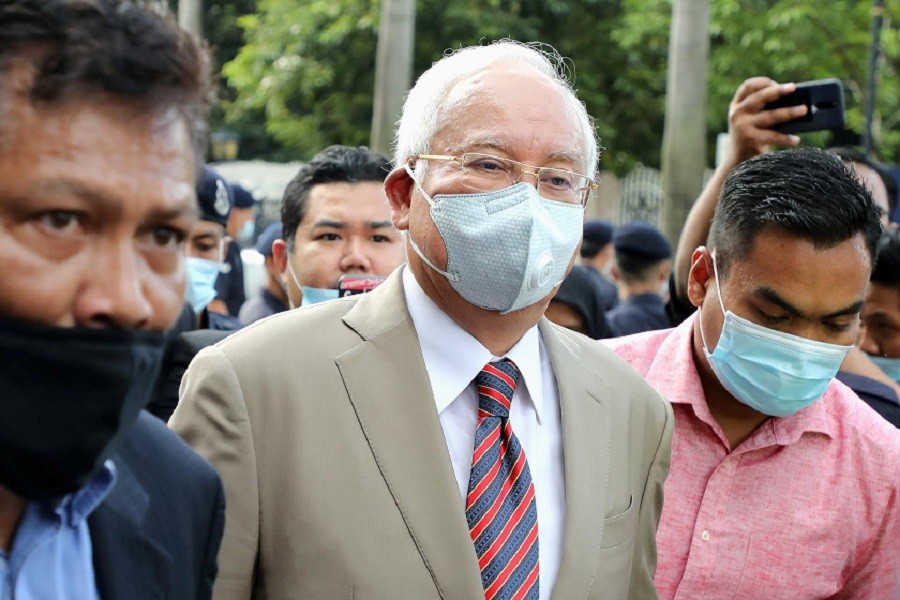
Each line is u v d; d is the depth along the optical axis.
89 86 1.23
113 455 1.50
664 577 2.65
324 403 2.03
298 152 22.22
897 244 3.63
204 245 4.05
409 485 1.99
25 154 1.22
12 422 1.25
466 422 2.12
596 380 2.31
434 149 2.11
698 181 11.27
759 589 2.61
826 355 2.53
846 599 2.71
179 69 1.29
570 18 15.92
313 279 3.37
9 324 1.24
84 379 1.25
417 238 2.13
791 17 13.09
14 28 1.21
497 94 2.09
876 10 11.10
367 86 16.22
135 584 1.47
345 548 1.93
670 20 14.24
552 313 4.18
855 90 13.95
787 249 2.49
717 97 14.12
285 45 16.38
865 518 2.65
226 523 1.93
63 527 1.40
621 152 16.72
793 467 2.68
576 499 2.12
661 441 2.40
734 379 2.63
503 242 2.03
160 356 1.36
